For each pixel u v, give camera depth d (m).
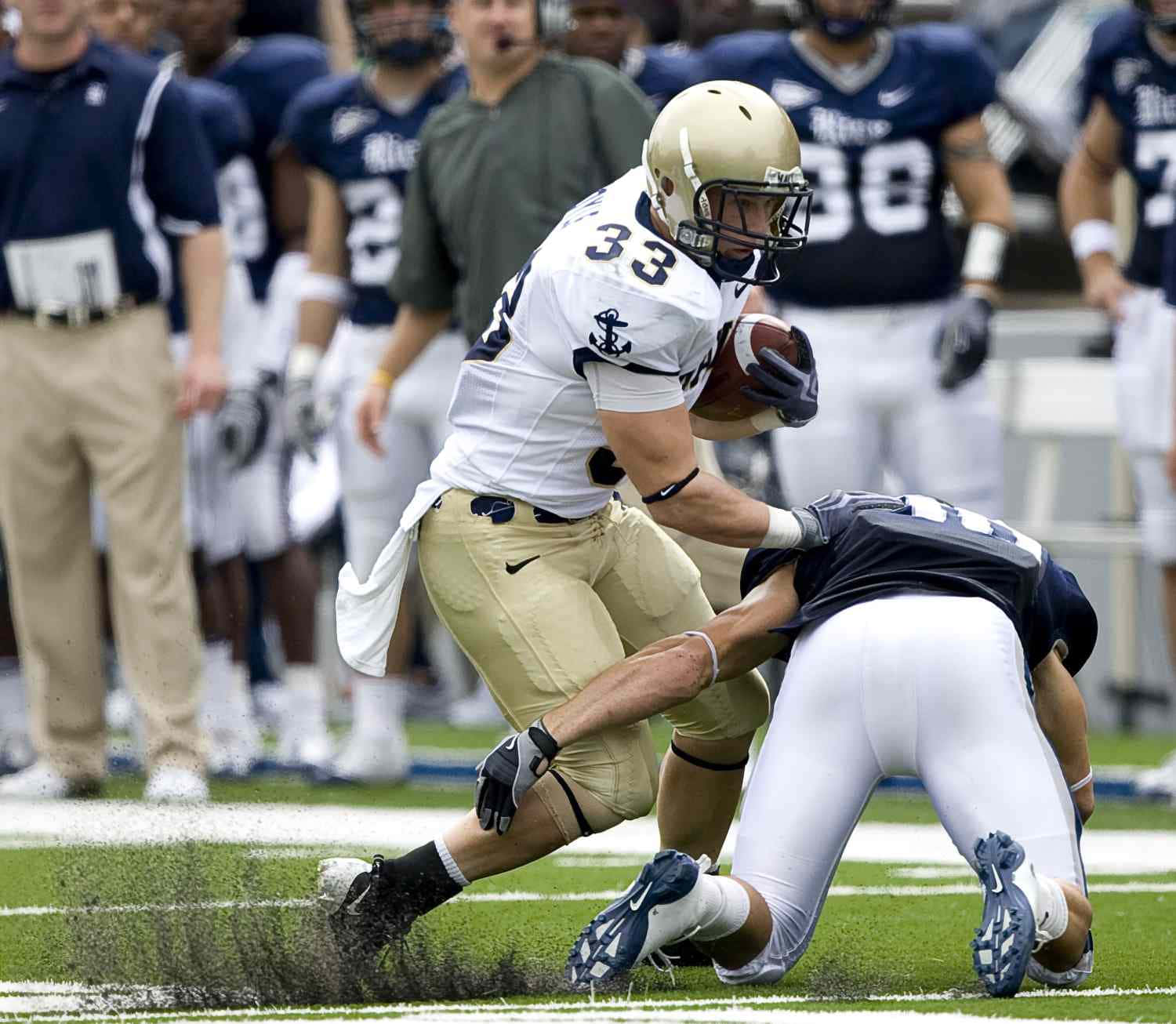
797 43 25.30
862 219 25.12
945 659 12.74
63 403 24.20
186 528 24.91
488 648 13.77
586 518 14.03
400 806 24.23
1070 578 13.69
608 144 19.81
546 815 13.41
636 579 14.36
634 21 26.56
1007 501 35.66
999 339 37.81
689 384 13.52
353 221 26.33
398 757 26.75
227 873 15.70
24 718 28.09
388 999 12.84
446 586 13.90
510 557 13.75
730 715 14.39
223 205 27.88
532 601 13.67
